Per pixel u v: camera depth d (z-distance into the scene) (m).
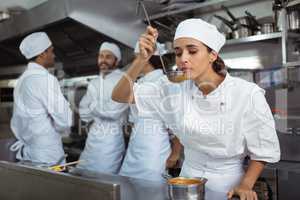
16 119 2.56
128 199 1.21
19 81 2.58
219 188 1.48
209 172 1.52
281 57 2.76
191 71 1.33
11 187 1.30
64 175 1.08
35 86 2.39
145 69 2.27
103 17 3.19
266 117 1.36
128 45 3.35
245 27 2.78
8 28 3.90
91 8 3.13
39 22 3.38
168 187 1.17
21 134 2.55
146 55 1.44
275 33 2.55
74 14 3.04
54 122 2.48
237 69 3.09
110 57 2.96
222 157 1.48
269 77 2.80
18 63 4.53
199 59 1.32
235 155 1.48
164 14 3.19
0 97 4.64
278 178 2.22
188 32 1.30
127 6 3.31
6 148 2.55
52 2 3.14
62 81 4.22
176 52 1.36
